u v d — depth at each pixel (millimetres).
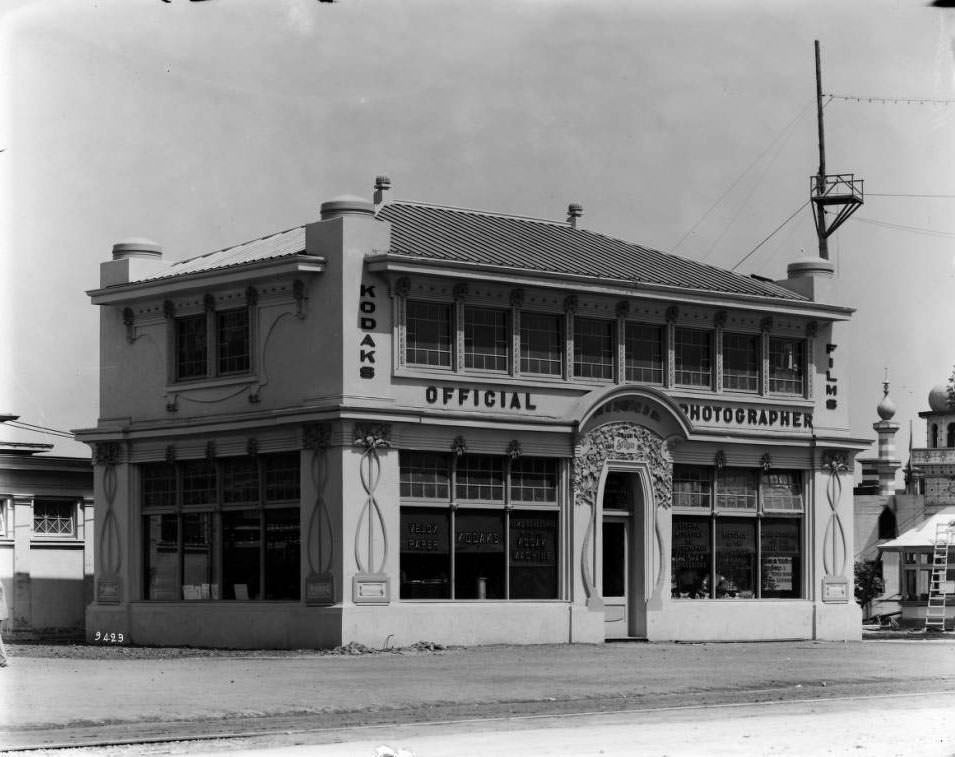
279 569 40031
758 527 45938
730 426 45438
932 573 56469
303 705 24812
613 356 43312
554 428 41469
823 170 57562
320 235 39344
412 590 39406
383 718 23656
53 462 48125
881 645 43719
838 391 47844
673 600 43906
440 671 31641
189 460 42188
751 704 26391
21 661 34344
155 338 43312
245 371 41031
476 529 40531
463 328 40469
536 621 41062
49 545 48219
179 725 22625
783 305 46094
